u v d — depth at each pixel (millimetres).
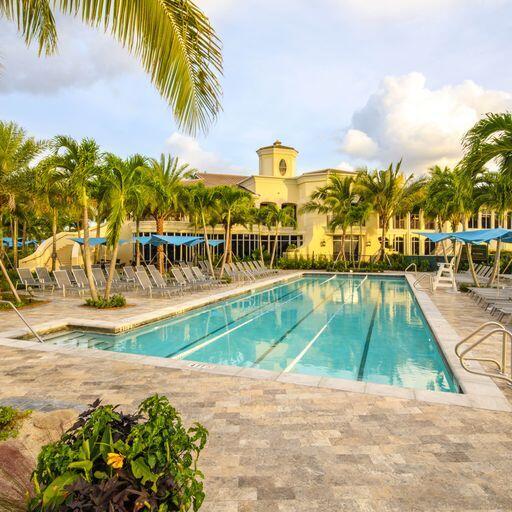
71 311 11406
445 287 17562
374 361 7711
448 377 6434
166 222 29078
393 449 3508
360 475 3104
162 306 12305
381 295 17219
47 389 5020
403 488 2934
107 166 11820
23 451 2613
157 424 1636
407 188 28656
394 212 30156
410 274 24875
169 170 20938
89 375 5582
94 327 9391
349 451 3471
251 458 3350
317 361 7758
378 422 4051
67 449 1540
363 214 27562
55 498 1404
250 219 27031
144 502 1427
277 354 8273
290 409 4383
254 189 34781
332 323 11414
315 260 31234
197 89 3090
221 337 9812
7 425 3139
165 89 2953
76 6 2803
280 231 33719
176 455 1643
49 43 3363
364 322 11523
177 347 8852
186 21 2855
